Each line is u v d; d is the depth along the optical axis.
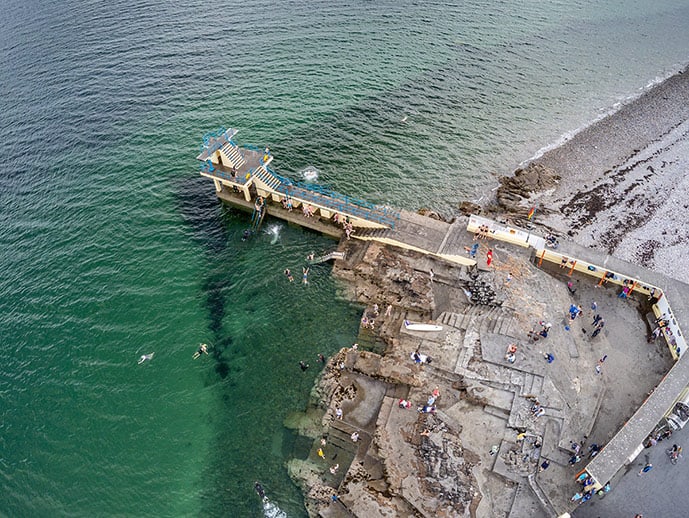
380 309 49.06
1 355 45.38
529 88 86.38
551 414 38.25
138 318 48.75
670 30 110.44
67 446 39.59
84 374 44.19
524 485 35.31
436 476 36.06
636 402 39.72
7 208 59.72
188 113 75.12
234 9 104.81
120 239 56.56
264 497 36.97
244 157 62.06
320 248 56.44
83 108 75.69
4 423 40.72
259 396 43.03
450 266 51.41
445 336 45.03
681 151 71.38
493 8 113.81
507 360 41.66
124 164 66.31
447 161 69.44
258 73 84.50
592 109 82.19
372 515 34.78
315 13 104.75
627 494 34.38
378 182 65.44
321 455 38.78
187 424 41.25
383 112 77.81
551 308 46.25
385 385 42.75
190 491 37.53
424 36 99.44
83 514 36.19
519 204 62.41
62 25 98.44
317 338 47.44
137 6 105.88
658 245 55.62
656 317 45.91
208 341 47.16
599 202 62.22
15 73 83.62
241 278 53.16
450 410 39.91
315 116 75.94
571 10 116.38
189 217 59.88
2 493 36.97
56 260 53.91
